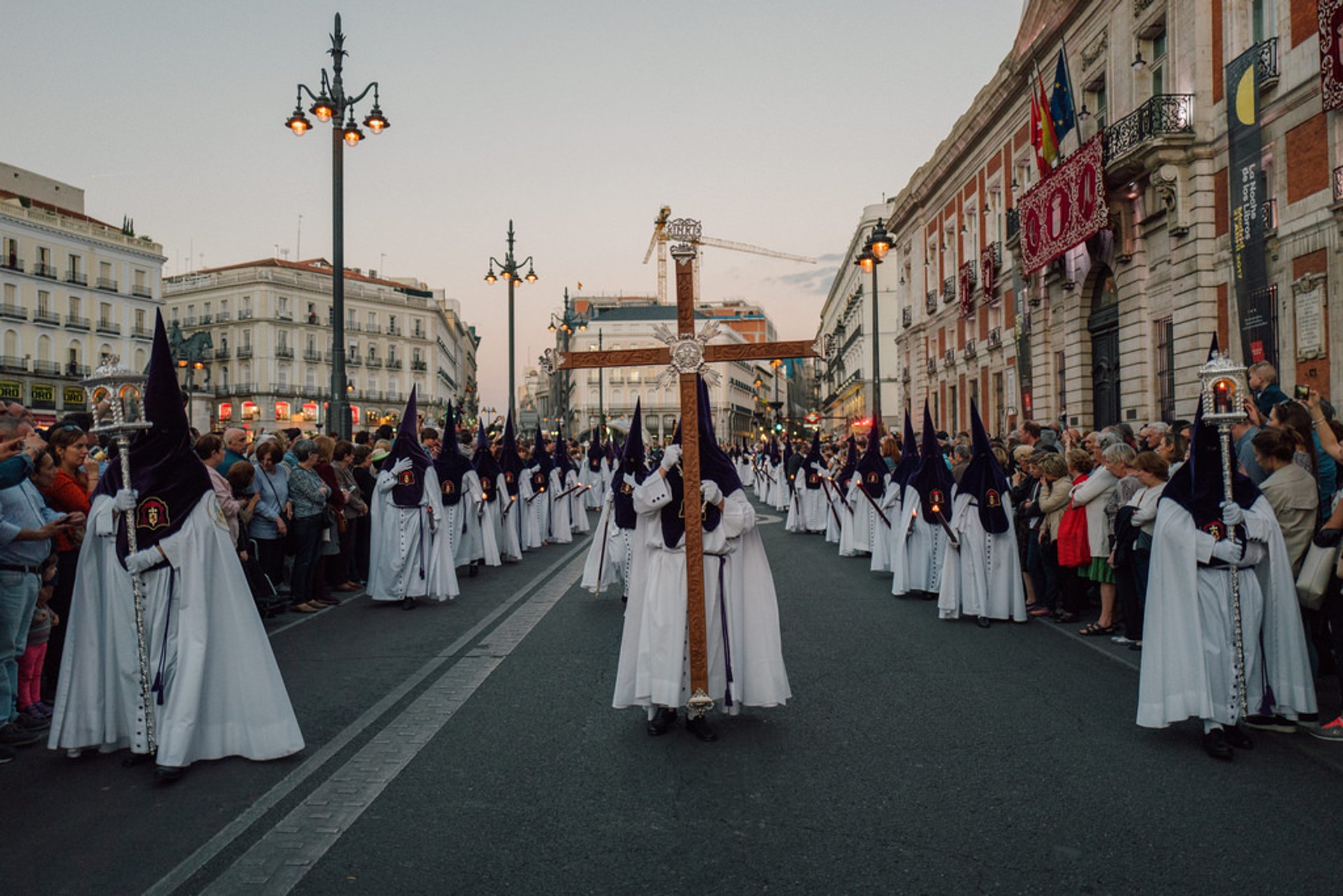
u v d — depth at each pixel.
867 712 6.14
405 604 10.31
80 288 58.94
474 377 154.75
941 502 10.45
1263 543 5.45
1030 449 10.60
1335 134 14.84
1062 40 25.09
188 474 5.21
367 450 12.77
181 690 5.01
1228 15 17.84
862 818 4.36
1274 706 5.52
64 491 6.91
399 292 92.25
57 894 3.67
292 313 81.31
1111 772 4.97
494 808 4.51
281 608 10.15
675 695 5.52
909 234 44.47
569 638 8.64
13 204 55.03
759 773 4.99
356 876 3.80
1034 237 25.27
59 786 4.89
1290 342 15.92
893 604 10.59
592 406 105.25
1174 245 19.52
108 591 5.30
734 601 5.75
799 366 148.75
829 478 18.08
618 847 4.06
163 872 3.85
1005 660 7.69
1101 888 3.66
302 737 5.54
